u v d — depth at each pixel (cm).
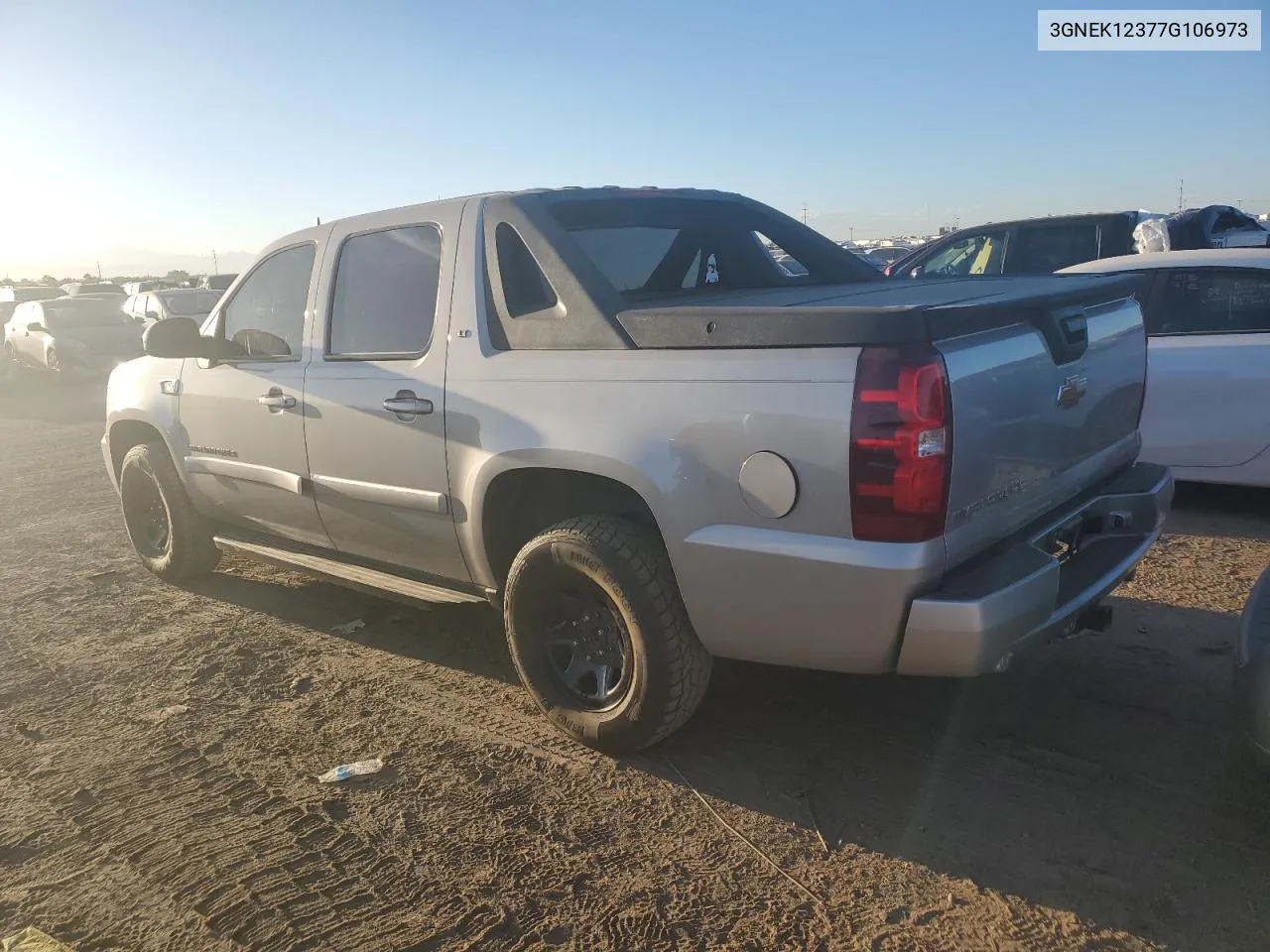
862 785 324
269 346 464
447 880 285
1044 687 384
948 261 1041
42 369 1819
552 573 345
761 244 471
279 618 509
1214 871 272
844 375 271
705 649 328
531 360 344
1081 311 334
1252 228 1020
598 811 317
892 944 251
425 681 423
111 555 641
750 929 259
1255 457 579
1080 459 340
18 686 434
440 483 375
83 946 264
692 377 300
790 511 283
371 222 418
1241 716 285
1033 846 287
